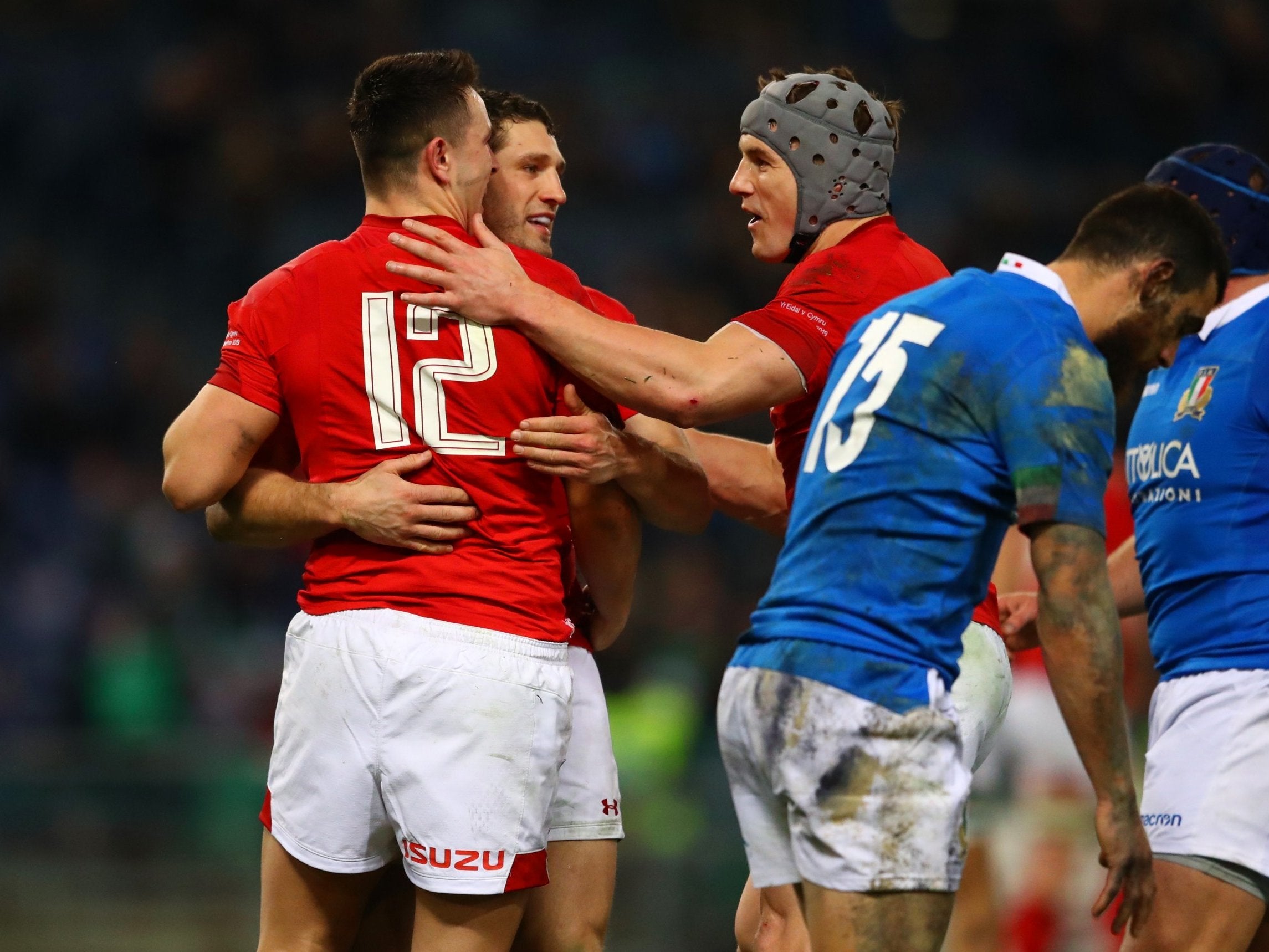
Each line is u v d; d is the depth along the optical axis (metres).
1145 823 13.14
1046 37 67.44
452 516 10.98
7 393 49.91
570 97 61.47
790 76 13.10
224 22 62.84
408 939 12.65
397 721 10.88
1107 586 9.79
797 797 10.02
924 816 9.82
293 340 11.32
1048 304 10.30
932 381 10.13
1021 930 22.38
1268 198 13.57
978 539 10.16
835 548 10.23
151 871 31.23
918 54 67.19
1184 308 10.81
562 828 12.40
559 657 11.40
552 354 11.40
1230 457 13.03
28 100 59.44
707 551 46.81
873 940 9.79
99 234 57.53
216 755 32.44
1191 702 13.01
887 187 12.93
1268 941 13.09
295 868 11.42
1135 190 11.02
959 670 10.34
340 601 11.21
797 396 11.98
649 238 58.66
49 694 41.59
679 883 30.80
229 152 58.69
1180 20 69.12
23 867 30.83
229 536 12.02
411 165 11.71
